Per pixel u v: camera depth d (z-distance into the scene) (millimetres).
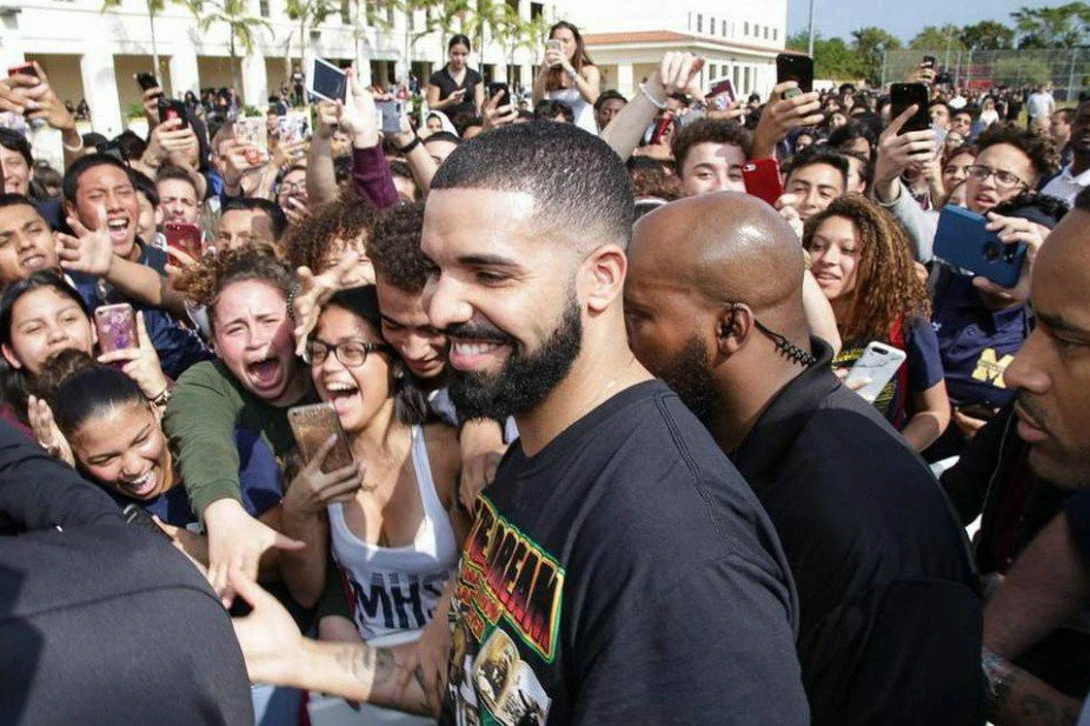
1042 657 1479
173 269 3340
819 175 3418
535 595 1000
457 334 971
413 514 1860
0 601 740
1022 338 2902
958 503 2027
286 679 1377
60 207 4336
